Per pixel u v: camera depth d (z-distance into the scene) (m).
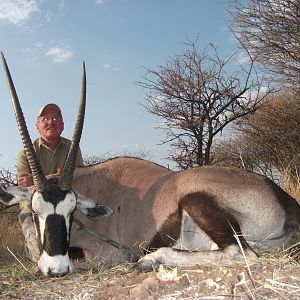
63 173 2.25
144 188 2.51
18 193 2.29
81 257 2.66
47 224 2.16
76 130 2.31
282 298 1.61
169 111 5.06
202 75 5.05
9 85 2.33
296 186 3.97
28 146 2.25
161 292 1.75
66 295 1.91
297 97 5.23
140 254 2.45
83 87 2.41
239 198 2.20
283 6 5.04
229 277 1.76
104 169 2.68
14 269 2.32
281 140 5.13
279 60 5.16
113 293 1.82
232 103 5.08
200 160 5.02
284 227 2.24
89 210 2.37
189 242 2.29
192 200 2.24
